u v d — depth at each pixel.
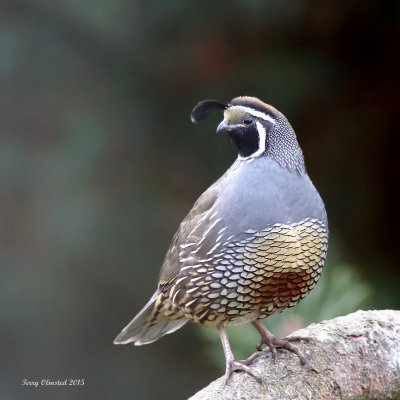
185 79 12.65
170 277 8.53
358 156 13.11
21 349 13.52
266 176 7.93
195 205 8.49
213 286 8.02
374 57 13.01
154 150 12.79
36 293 13.21
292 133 8.12
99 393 13.74
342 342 7.32
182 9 12.21
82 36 12.40
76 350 13.60
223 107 8.57
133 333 9.06
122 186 12.84
